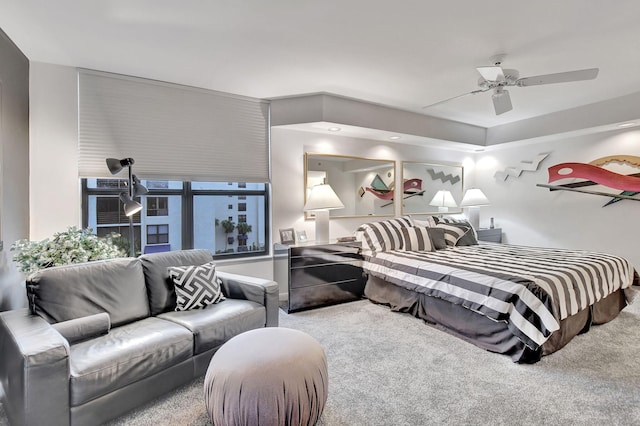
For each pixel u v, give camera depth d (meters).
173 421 1.70
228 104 3.58
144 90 3.16
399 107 4.12
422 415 1.72
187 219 3.59
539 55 2.70
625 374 2.11
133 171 3.11
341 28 2.29
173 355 1.85
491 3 2.01
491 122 4.86
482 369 2.19
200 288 2.40
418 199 5.04
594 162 4.39
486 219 5.61
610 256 3.21
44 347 1.44
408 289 3.15
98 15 2.09
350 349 2.49
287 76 3.13
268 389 1.40
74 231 2.55
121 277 2.25
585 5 2.03
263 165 3.82
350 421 1.68
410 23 2.22
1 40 2.22
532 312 2.21
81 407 1.51
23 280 2.49
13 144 2.38
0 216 2.14
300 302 3.44
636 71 3.03
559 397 1.87
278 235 3.89
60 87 2.81
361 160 4.48
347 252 3.75
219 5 2.00
